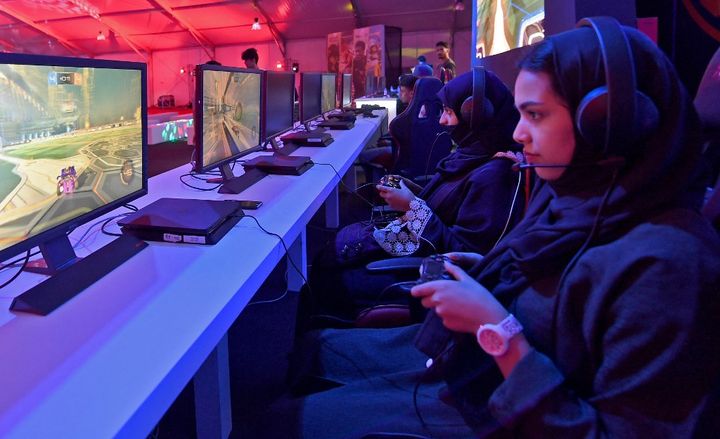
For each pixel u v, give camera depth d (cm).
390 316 130
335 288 154
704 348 54
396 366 112
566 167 68
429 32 1345
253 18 1300
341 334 120
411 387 100
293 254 256
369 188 420
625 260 60
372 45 949
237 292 99
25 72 93
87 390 67
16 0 1161
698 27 159
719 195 79
